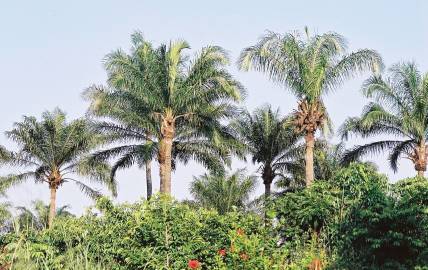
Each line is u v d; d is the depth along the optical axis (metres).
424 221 12.14
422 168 28.02
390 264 11.86
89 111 26.84
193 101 25.61
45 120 32.19
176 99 25.56
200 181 38.00
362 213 12.30
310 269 11.96
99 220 14.30
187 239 12.97
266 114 34.50
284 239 14.41
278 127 33.97
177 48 25.42
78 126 32.28
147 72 25.53
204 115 27.06
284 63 23.70
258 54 23.59
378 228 12.22
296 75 23.84
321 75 23.11
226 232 13.21
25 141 31.91
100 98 26.67
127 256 12.73
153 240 13.11
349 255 12.59
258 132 34.41
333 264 12.27
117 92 26.86
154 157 28.33
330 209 14.32
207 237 13.23
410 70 27.53
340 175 15.41
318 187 15.52
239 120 33.12
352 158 29.55
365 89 27.42
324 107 24.11
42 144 32.19
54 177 32.53
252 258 11.33
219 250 12.53
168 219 13.31
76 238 12.97
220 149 29.14
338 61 23.91
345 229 13.09
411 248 11.83
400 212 11.95
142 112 27.14
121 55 25.42
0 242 11.27
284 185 36.78
